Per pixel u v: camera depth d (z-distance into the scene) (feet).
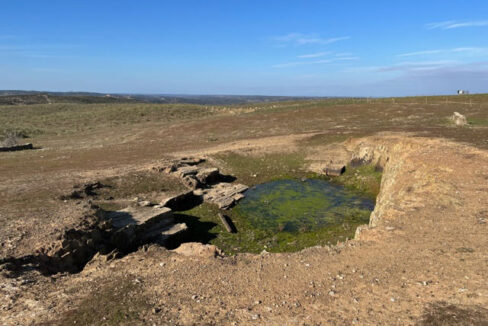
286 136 138.92
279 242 61.52
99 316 28.50
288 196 87.04
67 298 31.91
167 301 30.40
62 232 44.04
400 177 61.98
